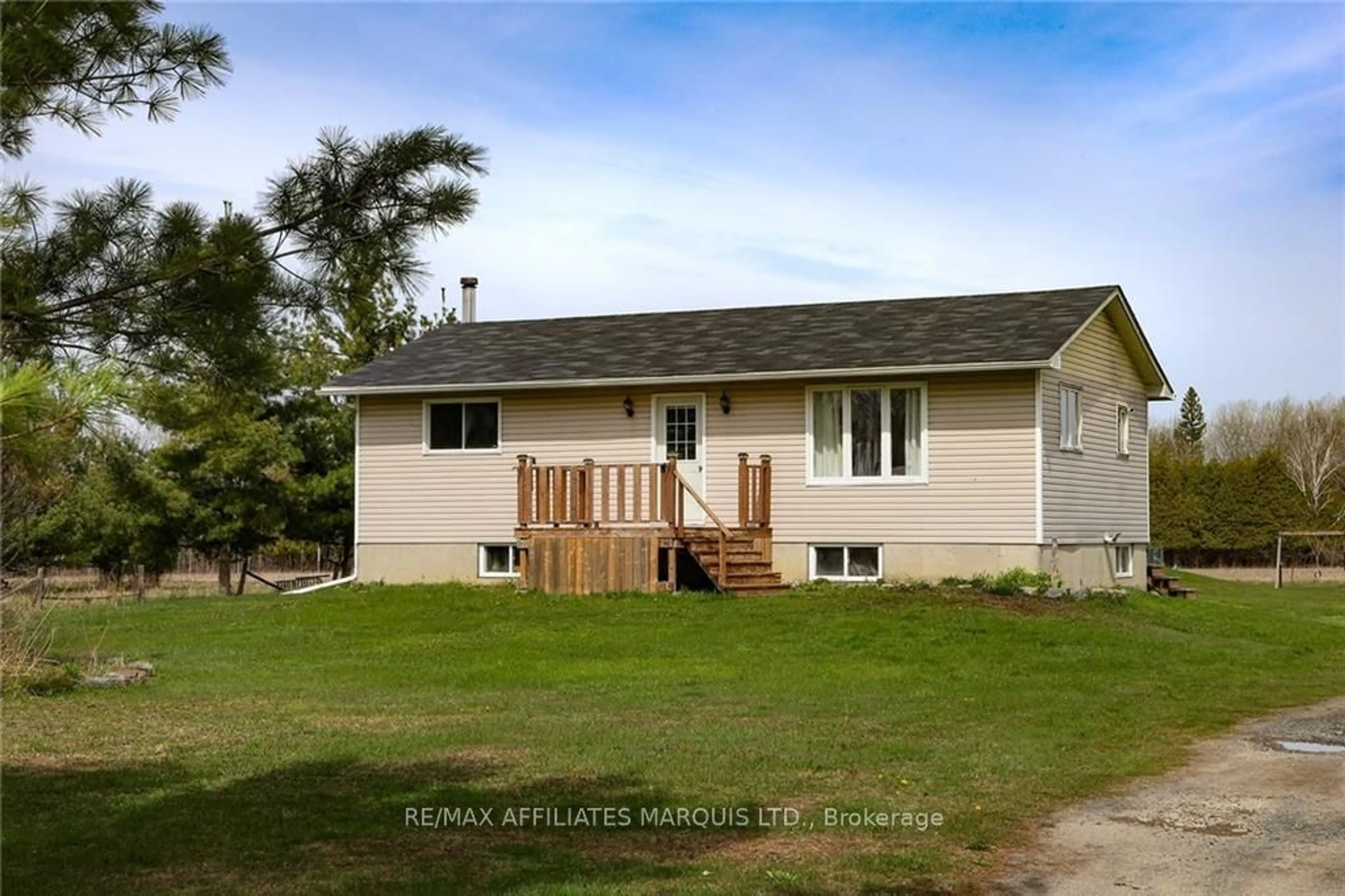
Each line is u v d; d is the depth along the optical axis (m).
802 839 8.23
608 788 9.53
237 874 7.37
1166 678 15.77
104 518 31.58
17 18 7.51
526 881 7.23
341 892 7.01
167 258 7.51
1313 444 74.94
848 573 24.33
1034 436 22.89
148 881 7.22
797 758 10.65
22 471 5.94
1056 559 23.53
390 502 27.39
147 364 7.48
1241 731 12.27
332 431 34.25
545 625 19.95
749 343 26.06
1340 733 12.15
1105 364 26.36
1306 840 8.30
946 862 7.73
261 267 7.48
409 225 7.60
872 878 7.39
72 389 5.64
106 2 7.77
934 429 23.64
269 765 10.31
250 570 43.53
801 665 16.33
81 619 21.92
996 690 14.60
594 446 25.95
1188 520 51.62
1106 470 26.23
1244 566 52.84
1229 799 9.43
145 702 13.59
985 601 21.20
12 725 12.10
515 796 9.28
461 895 6.95
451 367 27.34
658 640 18.31
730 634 18.67
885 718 12.68
